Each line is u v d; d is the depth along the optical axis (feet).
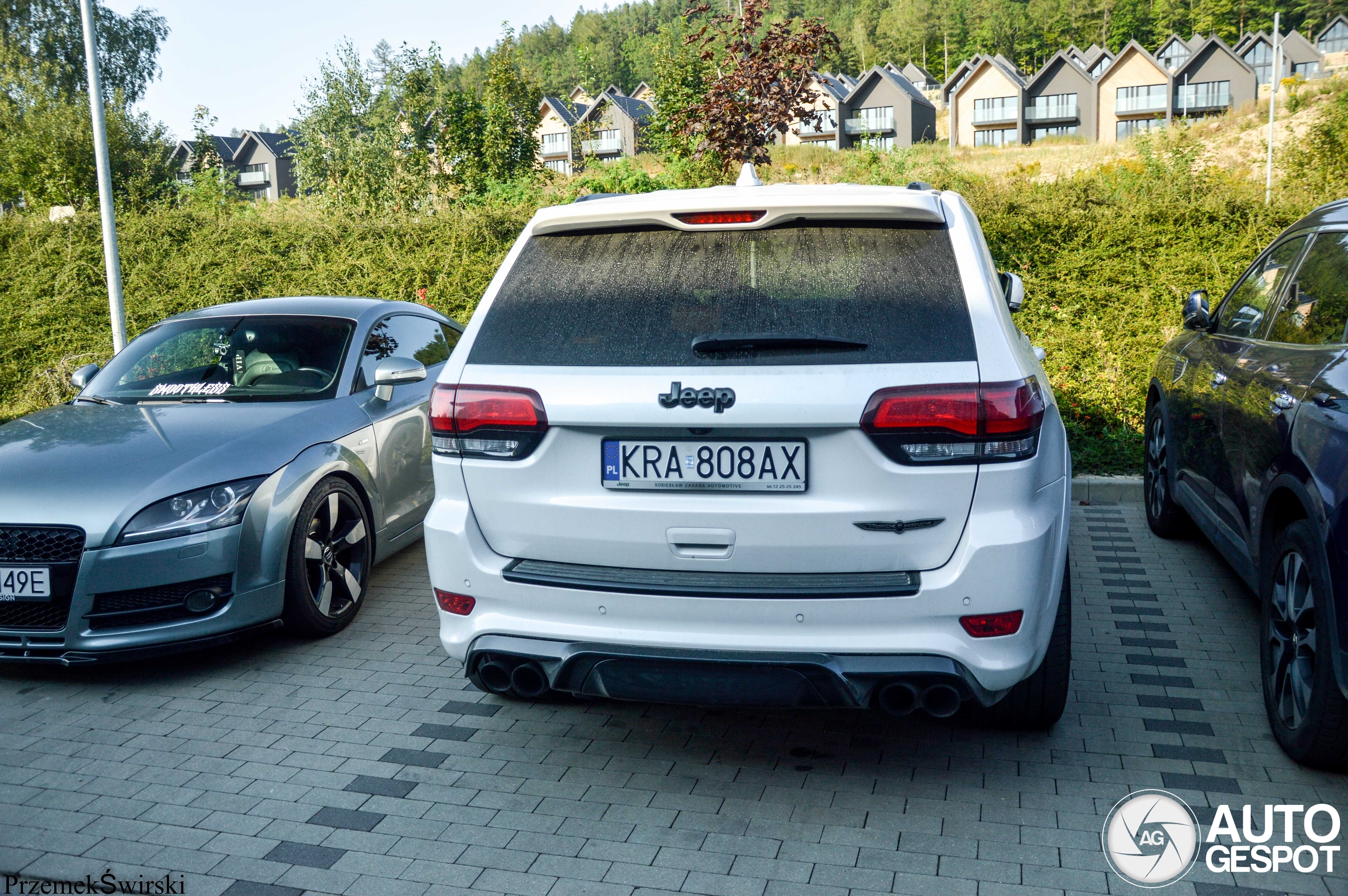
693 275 9.37
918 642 8.57
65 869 8.92
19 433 15.11
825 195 9.68
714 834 9.21
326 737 11.54
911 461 8.51
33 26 154.20
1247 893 8.16
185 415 15.37
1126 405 25.34
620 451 9.02
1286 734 10.30
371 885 8.59
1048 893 8.20
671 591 8.82
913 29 499.51
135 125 90.58
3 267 41.27
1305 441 10.14
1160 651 13.44
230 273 39.22
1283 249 14.33
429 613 15.97
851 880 8.44
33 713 12.45
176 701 12.71
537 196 45.27
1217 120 139.44
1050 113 310.04
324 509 14.94
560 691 9.50
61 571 12.71
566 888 8.47
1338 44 358.64
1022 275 27.50
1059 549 9.24
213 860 9.04
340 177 72.28
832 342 8.68
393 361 16.33
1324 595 9.38
